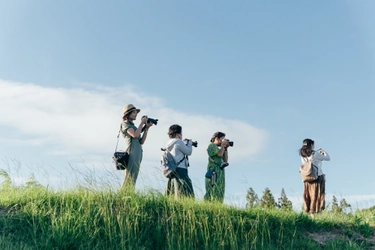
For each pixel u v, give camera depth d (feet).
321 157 30.76
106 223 22.88
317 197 30.71
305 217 27.73
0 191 27.20
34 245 20.56
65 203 24.53
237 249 22.90
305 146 31.37
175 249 22.15
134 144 27.55
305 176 30.86
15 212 23.27
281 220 26.58
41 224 22.09
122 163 27.22
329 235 26.61
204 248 22.80
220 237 23.50
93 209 23.88
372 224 29.22
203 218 24.63
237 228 24.45
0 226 21.89
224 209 26.18
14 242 20.66
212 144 29.35
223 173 29.14
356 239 26.37
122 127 28.04
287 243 24.48
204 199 27.61
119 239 22.07
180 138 28.09
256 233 24.48
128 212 24.02
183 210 24.57
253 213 26.89
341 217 29.53
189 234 23.15
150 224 23.89
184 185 26.81
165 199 26.02
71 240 21.02
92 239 21.52
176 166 26.84
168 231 23.02
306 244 24.53
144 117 27.63
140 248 21.59
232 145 29.19
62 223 21.83
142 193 26.58
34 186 27.84
